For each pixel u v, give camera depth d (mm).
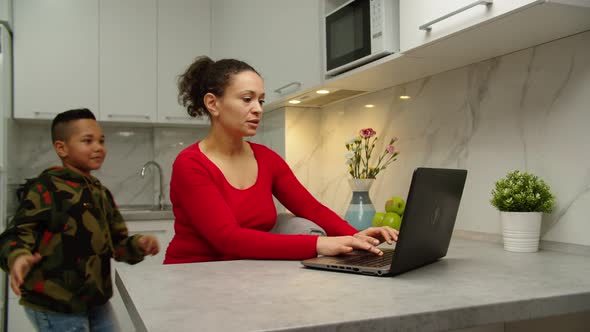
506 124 1585
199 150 1401
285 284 911
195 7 3406
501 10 1165
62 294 1578
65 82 3074
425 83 1937
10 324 2650
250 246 1191
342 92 2297
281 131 2762
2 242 1452
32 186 1614
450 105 1812
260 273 1028
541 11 1149
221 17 3297
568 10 1141
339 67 1912
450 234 1226
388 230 1282
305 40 2186
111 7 3197
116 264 2797
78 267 1619
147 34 3281
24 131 3299
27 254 1386
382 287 882
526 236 1355
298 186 1591
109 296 1752
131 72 3234
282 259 1197
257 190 1425
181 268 1094
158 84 3297
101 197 1782
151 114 3277
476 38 1380
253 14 2775
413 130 2012
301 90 2242
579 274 1019
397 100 2107
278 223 1543
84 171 1831
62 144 1810
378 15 1646
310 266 1091
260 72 2705
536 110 1480
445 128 1838
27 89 2986
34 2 3021
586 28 1306
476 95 1698
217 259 1362
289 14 2332
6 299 2660
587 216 1324
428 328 717
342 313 701
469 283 921
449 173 1099
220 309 730
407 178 2045
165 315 698
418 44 1455
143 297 812
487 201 1653
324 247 1160
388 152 1986
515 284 914
